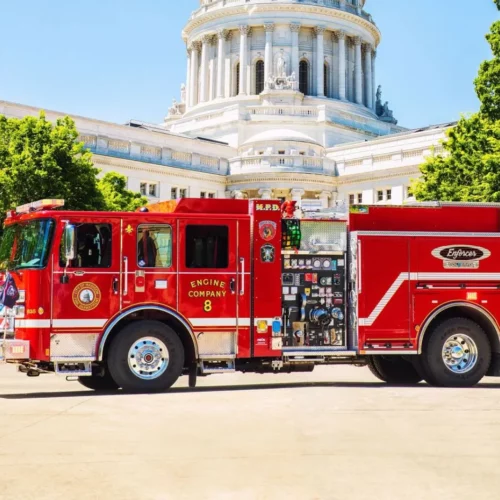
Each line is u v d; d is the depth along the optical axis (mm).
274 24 99688
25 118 42969
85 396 14836
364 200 80062
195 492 7348
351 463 8562
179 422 11391
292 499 7094
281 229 16703
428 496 7199
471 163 35344
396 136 80562
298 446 9531
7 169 41531
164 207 16859
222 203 16500
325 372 22609
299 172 79000
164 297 15883
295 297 16828
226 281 16203
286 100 95688
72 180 43156
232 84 102375
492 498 7145
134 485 7613
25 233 15938
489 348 16906
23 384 18703
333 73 103250
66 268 15523
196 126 95750
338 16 102000
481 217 17484
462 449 9344
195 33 106562
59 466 8438
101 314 15586
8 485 7609
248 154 84250
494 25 33031
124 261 15750
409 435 10281
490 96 33406
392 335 16750
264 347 16328
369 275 16766
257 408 12828
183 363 15812
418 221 17312
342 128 93375
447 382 16641
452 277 17000
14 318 15789
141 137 76625
